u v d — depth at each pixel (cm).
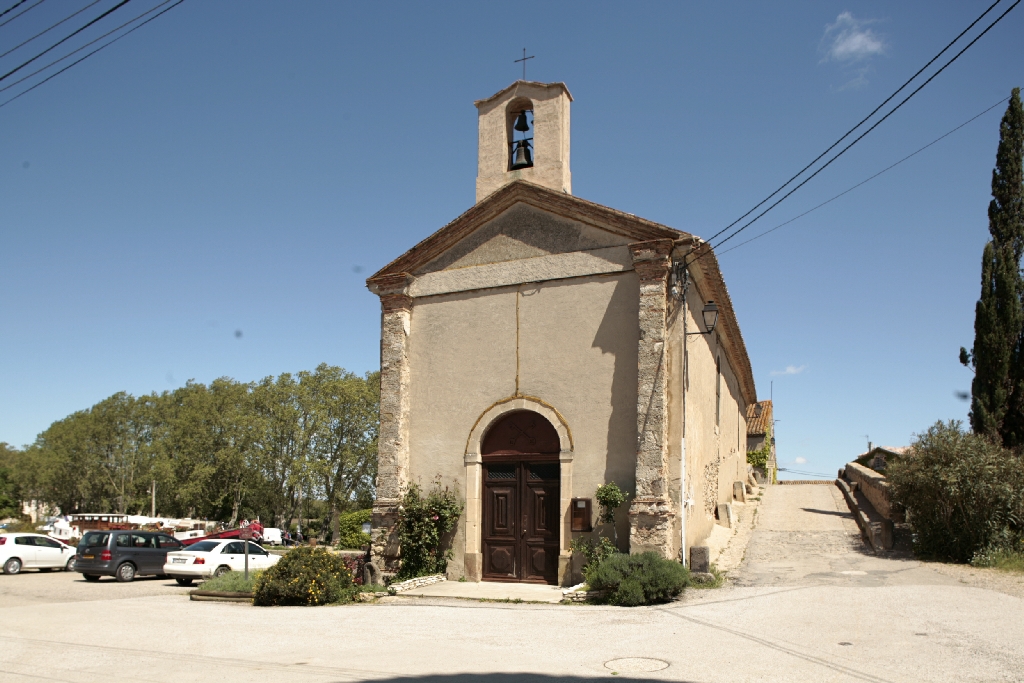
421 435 1622
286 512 5803
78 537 4166
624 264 1478
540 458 1516
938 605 1038
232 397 6212
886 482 1766
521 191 1602
